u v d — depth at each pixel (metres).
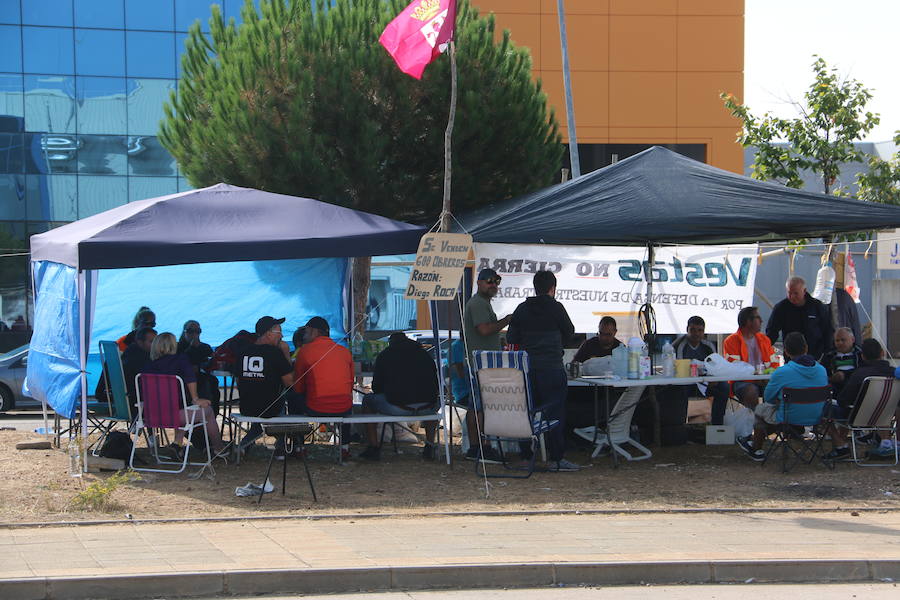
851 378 10.33
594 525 7.76
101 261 9.37
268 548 6.90
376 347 13.02
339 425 10.75
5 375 17.44
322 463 10.63
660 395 11.64
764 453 10.72
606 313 13.62
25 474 9.86
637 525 7.76
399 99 14.21
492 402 9.63
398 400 10.34
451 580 6.37
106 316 13.92
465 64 14.46
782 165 17.00
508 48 15.10
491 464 10.56
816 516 8.12
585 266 13.51
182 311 14.28
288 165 13.85
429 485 9.42
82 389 9.79
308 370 10.08
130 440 10.35
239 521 7.88
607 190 10.62
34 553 6.70
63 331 10.61
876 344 10.32
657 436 11.59
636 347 10.52
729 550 6.90
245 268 14.33
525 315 9.89
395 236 10.17
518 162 14.97
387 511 8.27
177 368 9.98
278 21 14.64
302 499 8.75
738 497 8.88
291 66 13.94
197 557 6.60
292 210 10.60
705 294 13.95
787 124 16.91
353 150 14.09
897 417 10.39
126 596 6.02
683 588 6.38
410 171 14.75
